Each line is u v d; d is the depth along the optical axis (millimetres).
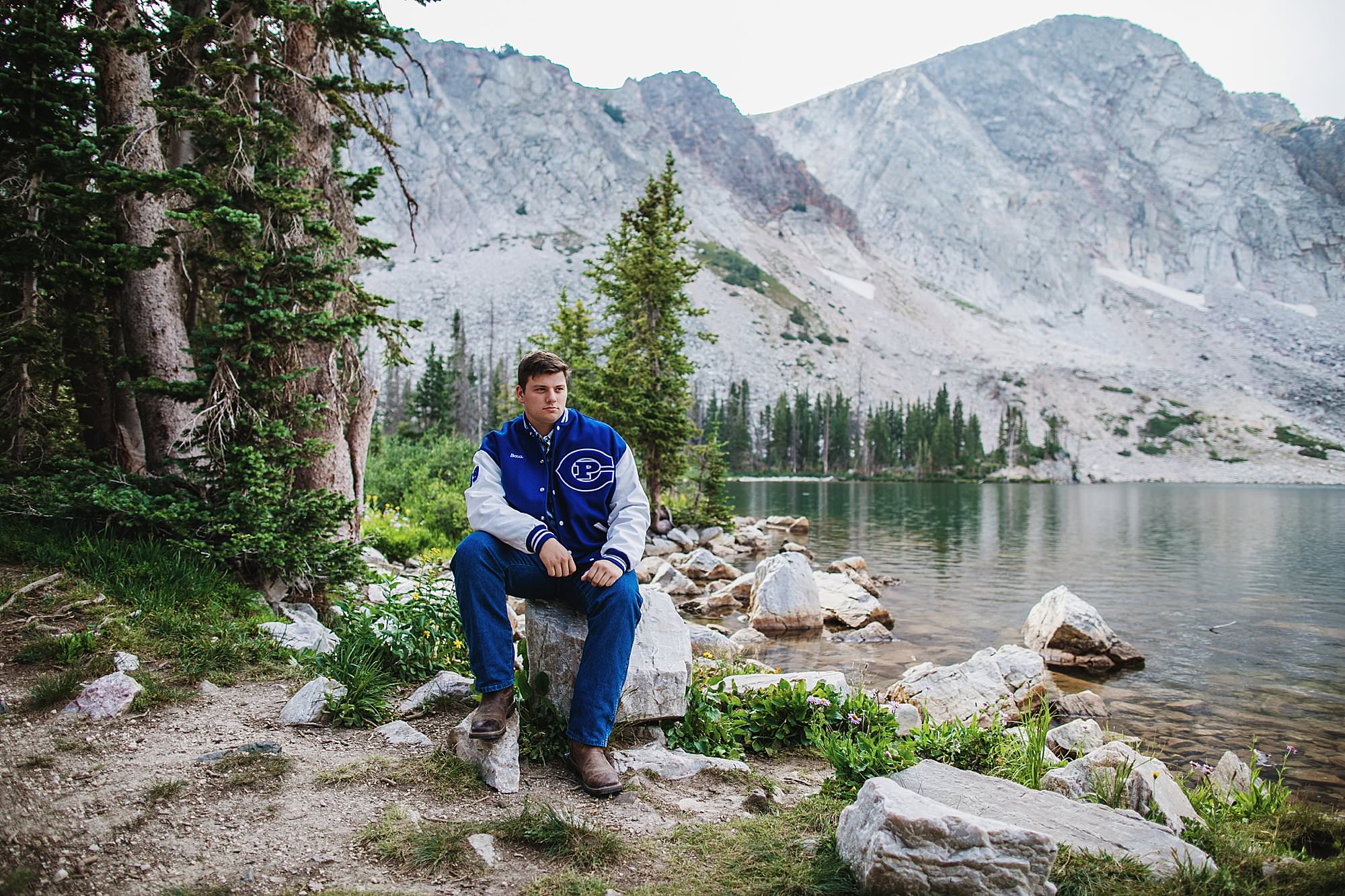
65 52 7246
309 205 7273
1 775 3238
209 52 8422
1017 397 176500
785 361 170750
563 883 2639
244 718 4109
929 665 8742
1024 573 20375
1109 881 2742
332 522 7082
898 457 132125
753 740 4594
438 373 56625
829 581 14766
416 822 3037
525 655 4117
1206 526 38688
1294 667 10906
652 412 23938
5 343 7488
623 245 25031
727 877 2748
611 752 3842
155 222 8000
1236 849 3371
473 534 3695
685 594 15781
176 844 2828
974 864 2488
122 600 5500
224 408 6680
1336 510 54719
